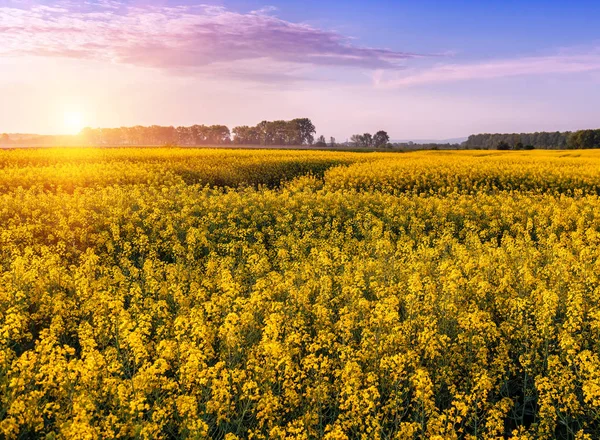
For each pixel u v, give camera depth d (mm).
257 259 12367
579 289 9406
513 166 37781
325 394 5945
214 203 20328
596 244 15562
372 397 5535
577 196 26844
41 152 45906
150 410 5617
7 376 5559
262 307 8453
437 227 18750
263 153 57688
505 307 8898
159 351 6488
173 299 9555
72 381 5512
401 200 23047
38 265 10953
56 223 17078
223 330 6789
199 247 15125
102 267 11789
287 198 22969
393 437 5527
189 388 5949
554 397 5949
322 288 9523
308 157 49906
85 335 7012
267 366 6352
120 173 29453
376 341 7102
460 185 32094
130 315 7988
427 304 8523
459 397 5719
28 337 7418
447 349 7230
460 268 11656
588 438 5410
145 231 16703
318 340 7113
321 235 17141
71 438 4578
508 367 7312
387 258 13781
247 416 6133
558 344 7441
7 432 4734
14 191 23953
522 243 14734
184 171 34844
